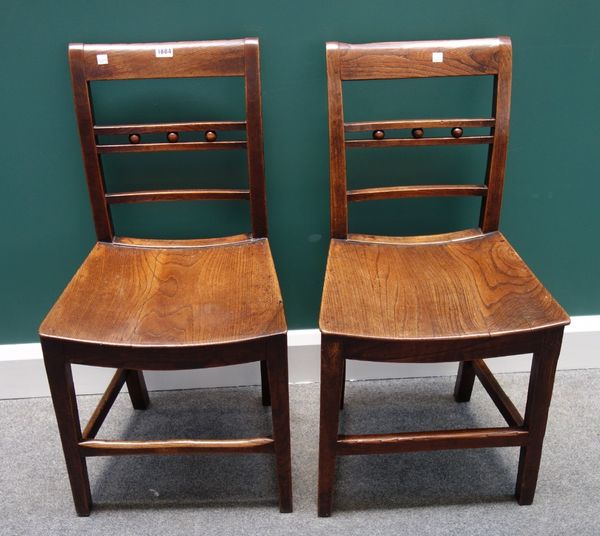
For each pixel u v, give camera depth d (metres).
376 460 1.54
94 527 1.38
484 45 1.31
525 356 1.77
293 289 1.67
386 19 1.38
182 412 1.68
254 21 1.37
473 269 1.31
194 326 1.18
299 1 1.35
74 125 1.44
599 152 1.54
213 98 1.43
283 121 1.47
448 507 1.42
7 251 1.57
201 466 1.53
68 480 1.49
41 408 1.70
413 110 1.47
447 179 1.56
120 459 1.55
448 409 1.68
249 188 1.40
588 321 1.75
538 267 1.69
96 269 1.34
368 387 1.75
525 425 1.30
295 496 1.45
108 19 1.35
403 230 1.62
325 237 1.60
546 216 1.62
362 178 1.55
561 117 1.49
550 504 1.42
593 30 1.40
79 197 1.53
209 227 1.58
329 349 1.18
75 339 1.15
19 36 1.34
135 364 1.17
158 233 1.59
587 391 1.71
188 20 1.36
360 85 1.43
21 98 1.40
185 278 1.31
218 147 1.36
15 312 1.66
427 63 1.31
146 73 1.30
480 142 1.36
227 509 1.42
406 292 1.24
